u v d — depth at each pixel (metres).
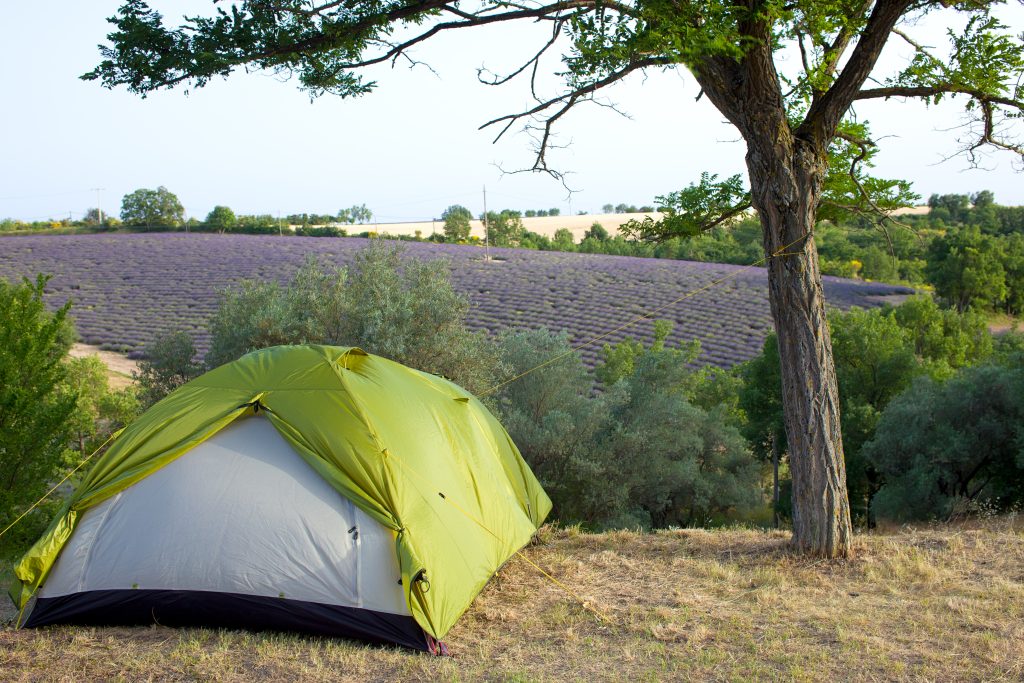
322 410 6.33
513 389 18.23
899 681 4.90
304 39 7.62
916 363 22.84
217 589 5.80
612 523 16.64
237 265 55.97
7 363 9.93
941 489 15.84
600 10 6.41
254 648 5.56
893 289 51.81
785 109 7.72
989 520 11.43
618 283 53.25
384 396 6.86
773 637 5.70
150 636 5.72
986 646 5.34
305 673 5.17
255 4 7.35
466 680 5.09
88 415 16.28
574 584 7.16
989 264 53.56
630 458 18.19
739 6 6.29
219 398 6.51
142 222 94.94
